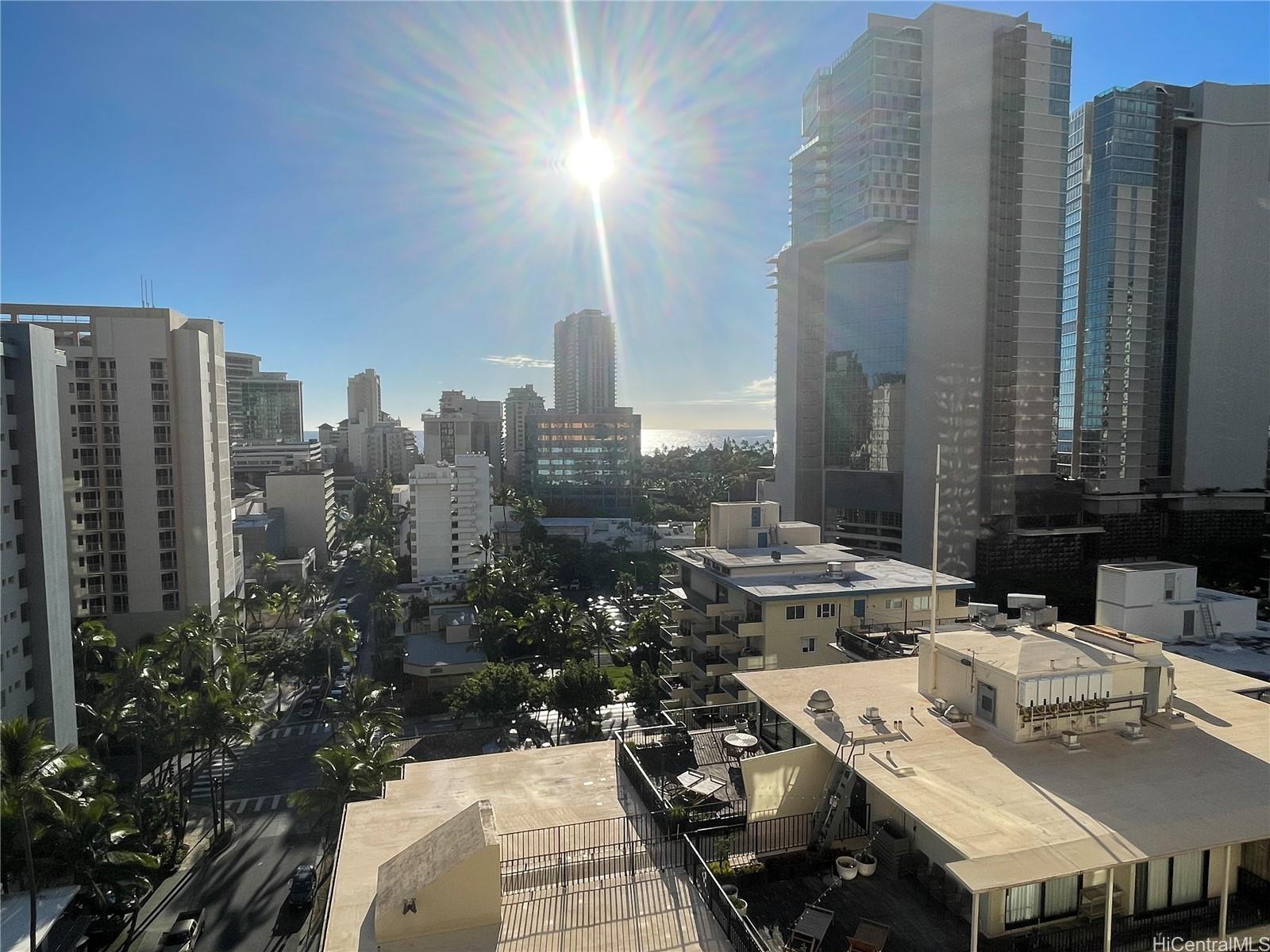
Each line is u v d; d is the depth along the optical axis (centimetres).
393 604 10269
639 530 16850
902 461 12375
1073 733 2164
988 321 11738
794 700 2525
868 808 2144
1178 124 13375
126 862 4056
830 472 13400
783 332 14600
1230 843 1644
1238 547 12362
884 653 3897
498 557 12769
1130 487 13050
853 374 13038
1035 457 11944
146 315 8956
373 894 1791
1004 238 11725
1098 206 13075
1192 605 4722
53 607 5631
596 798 2267
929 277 11488
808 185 13562
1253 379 13675
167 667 6438
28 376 5444
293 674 8881
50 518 5641
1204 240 13538
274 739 7531
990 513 11731
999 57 11656
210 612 9206
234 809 6091
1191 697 2525
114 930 4453
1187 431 13638
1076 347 13425
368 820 2142
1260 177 13588
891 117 11588
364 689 5709
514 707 6944
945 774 1958
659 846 1998
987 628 2911
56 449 5778
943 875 1820
